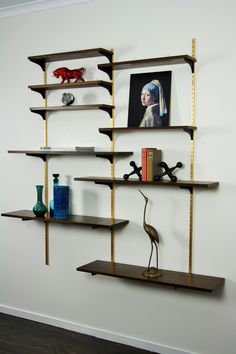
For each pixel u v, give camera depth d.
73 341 3.39
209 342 3.02
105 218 3.37
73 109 3.45
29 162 3.76
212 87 2.92
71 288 3.61
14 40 3.75
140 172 3.18
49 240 3.69
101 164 3.39
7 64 3.80
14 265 3.91
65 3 3.46
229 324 2.94
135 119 3.18
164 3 3.07
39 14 3.61
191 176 3.01
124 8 3.23
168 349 3.16
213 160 2.93
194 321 3.07
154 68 3.13
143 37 3.17
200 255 3.01
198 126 2.97
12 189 3.87
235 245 2.89
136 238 3.27
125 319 3.36
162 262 3.16
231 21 2.84
